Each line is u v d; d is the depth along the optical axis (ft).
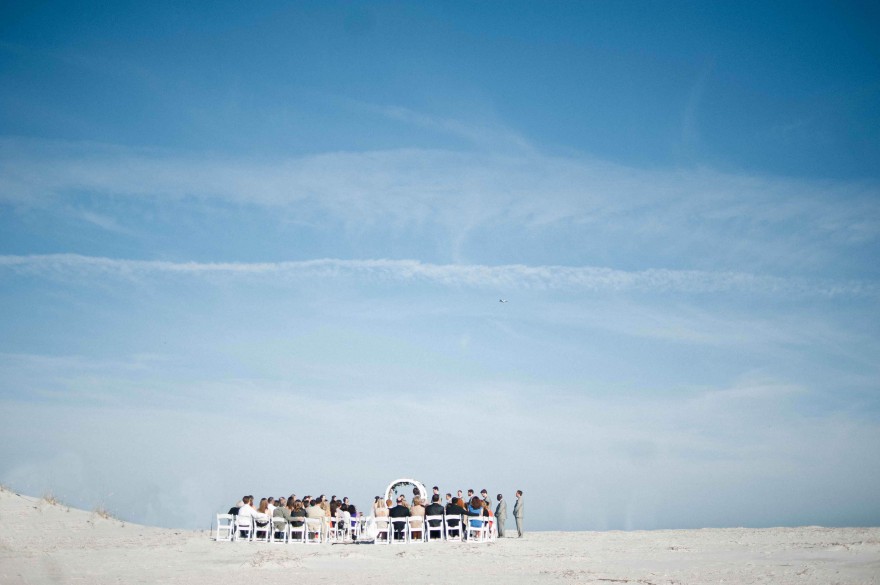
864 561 59.98
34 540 84.58
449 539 97.55
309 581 54.24
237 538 97.09
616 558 70.18
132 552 74.02
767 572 55.83
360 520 106.01
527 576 56.85
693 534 103.65
